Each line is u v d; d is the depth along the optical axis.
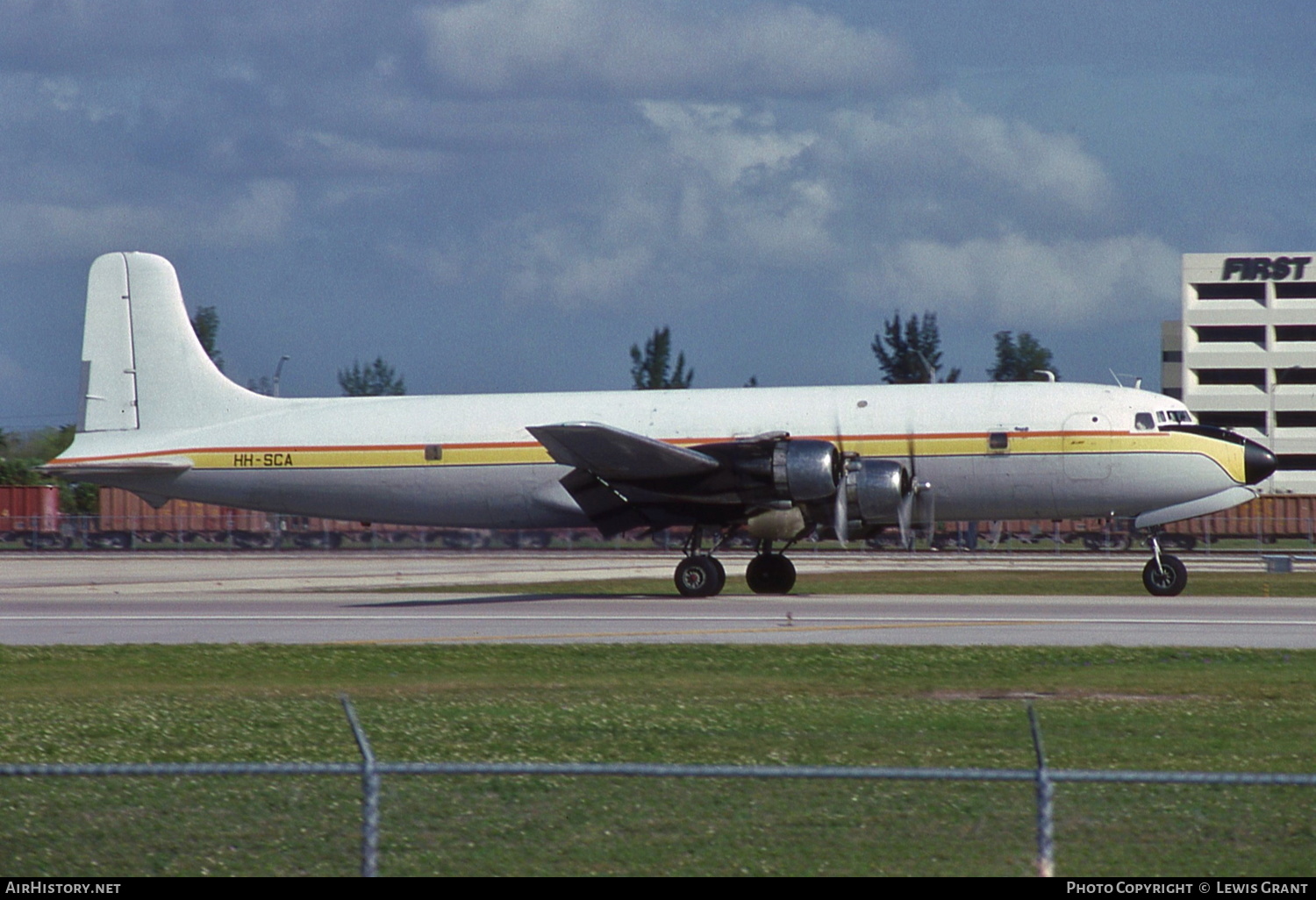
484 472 112.75
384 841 33.19
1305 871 31.02
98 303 126.25
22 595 120.94
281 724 53.12
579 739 49.03
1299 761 43.94
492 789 37.06
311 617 94.12
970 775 26.64
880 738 48.28
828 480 98.56
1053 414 102.75
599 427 94.56
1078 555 188.25
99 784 38.12
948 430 103.81
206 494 121.81
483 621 89.00
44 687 63.41
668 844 32.41
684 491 102.12
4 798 36.91
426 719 53.53
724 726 50.75
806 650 71.12
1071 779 26.59
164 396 124.38
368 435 115.81
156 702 58.38
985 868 30.80
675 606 98.25
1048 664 65.50
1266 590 111.44
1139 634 76.38
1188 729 49.28
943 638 75.81
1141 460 101.12
